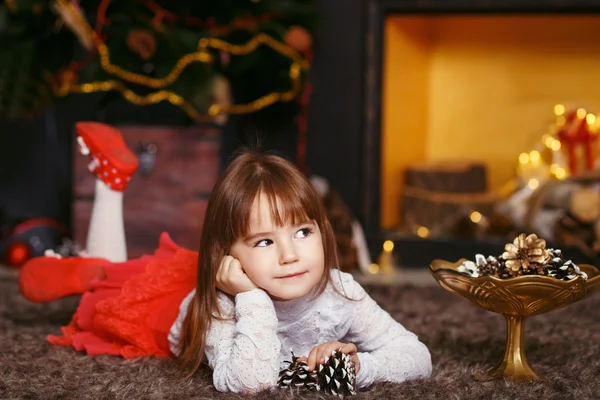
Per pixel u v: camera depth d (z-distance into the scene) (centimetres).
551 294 119
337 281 125
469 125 309
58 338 152
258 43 264
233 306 122
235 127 285
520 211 282
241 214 116
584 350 151
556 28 300
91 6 263
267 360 115
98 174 163
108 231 163
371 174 281
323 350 118
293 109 283
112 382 125
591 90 300
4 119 306
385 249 281
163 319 140
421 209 290
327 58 281
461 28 305
